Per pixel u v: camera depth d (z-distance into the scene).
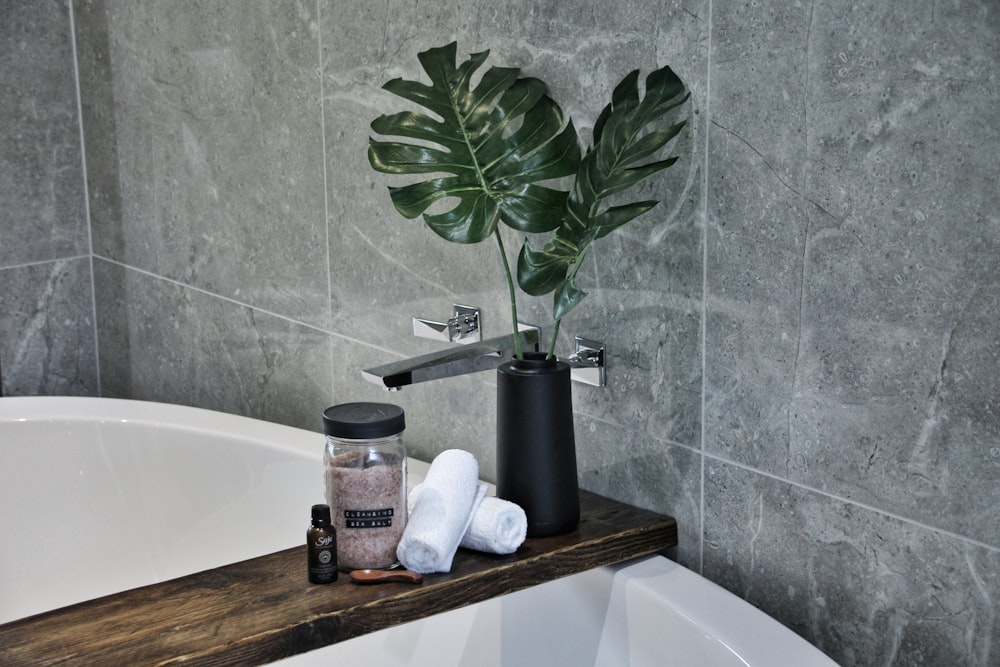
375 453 1.24
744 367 1.30
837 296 1.18
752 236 1.26
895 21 1.08
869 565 1.20
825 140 1.17
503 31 1.55
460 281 1.70
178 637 1.09
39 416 2.11
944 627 1.14
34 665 1.03
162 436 2.07
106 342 2.74
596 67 1.42
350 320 1.96
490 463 1.72
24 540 2.10
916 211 1.09
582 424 1.55
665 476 1.43
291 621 1.12
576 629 1.42
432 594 1.20
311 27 1.89
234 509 2.00
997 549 1.08
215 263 2.29
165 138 2.35
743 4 1.23
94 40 2.52
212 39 2.14
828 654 1.26
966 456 1.09
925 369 1.11
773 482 1.29
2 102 2.54
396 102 1.74
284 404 2.17
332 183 1.92
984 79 1.02
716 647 1.21
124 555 2.10
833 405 1.21
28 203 2.62
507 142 1.36
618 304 1.46
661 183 1.36
